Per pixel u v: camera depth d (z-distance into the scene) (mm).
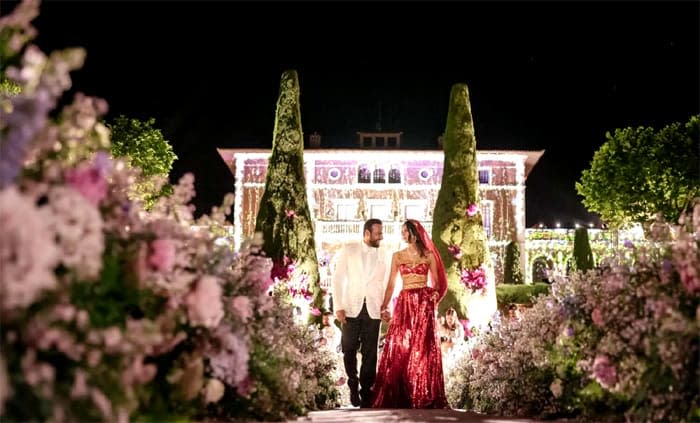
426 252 9094
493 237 35531
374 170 36094
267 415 5723
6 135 3309
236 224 35281
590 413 5727
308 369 8289
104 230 4172
